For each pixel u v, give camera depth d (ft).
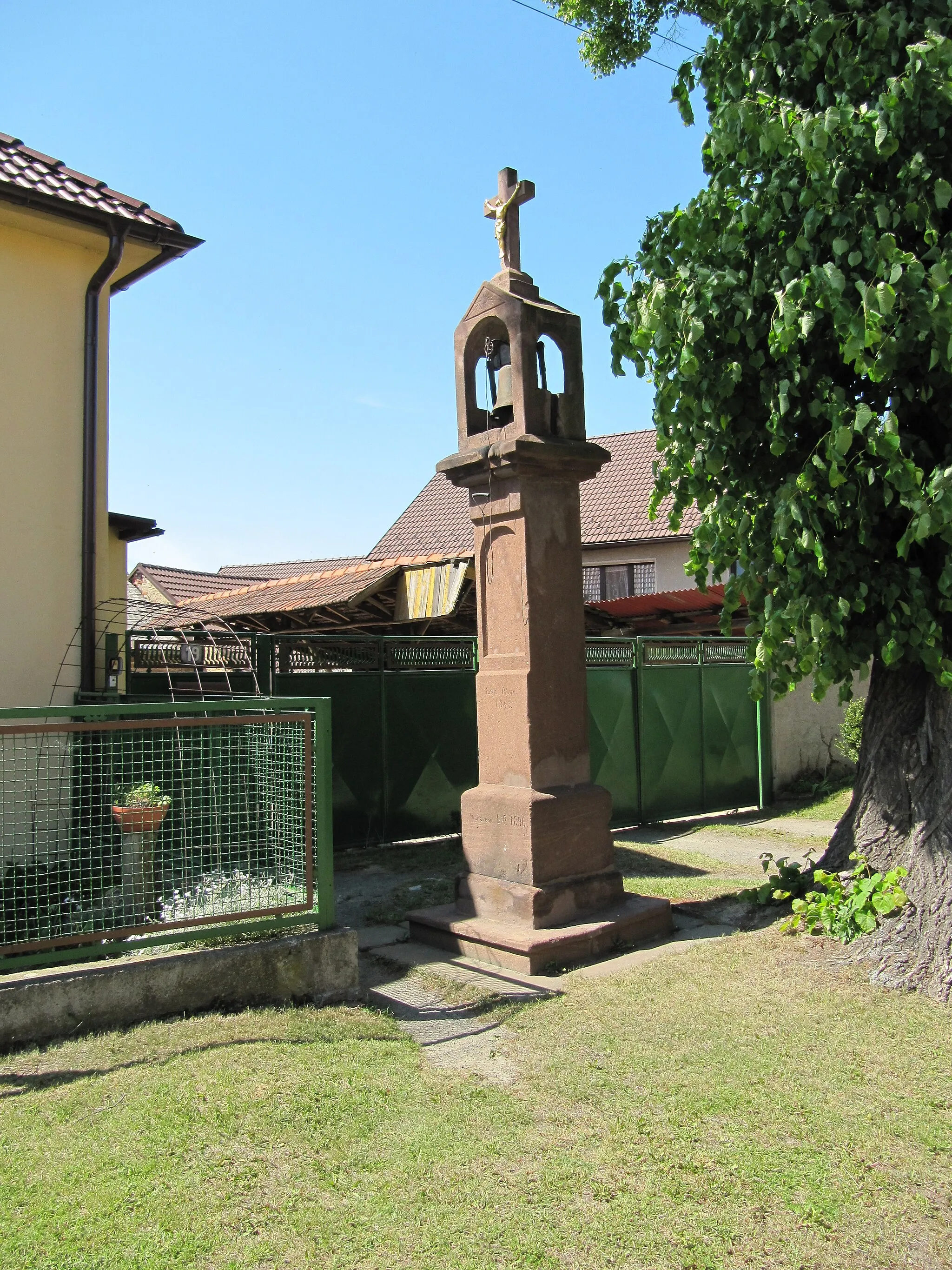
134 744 19.81
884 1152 10.94
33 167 25.04
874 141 14.97
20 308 24.57
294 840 17.15
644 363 19.15
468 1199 10.24
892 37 15.64
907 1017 14.60
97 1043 13.93
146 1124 11.69
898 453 14.48
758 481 18.34
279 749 17.49
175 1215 9.93
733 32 18.20
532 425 20.11
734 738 41.73
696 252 18.12
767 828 37.40
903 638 15.99
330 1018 15.29
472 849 20.95
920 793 16.71
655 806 38.09
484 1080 13.24
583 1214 9.93
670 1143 11.24
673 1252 9.31
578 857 20.07
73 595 25.05
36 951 14.57
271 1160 11.00
